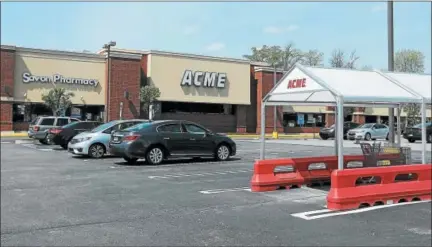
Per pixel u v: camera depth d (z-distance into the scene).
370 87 8.95
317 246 5.72
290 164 10.42
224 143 16.61
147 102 40.75
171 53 43.41
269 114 49.19
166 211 7.86
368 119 57.31
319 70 9.23
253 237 6.16
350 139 37.91
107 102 38.59
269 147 25.45
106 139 18.19
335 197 7.90
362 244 5.78
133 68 41.06
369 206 8.19
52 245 6.00
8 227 6.93
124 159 16.89
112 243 6.01
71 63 39.03
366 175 8.27
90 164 15.54
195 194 9.52
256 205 8.32
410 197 8.77
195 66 44.62
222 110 48.00
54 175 12.69
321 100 9.81
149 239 6.16
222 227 6.71
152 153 15.13
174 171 13.45
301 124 50.47
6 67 36.09
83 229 6.77
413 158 17.81
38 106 38.06
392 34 11.73
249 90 47.84
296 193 9.62
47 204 8.62
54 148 23.83
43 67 37.81
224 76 46.16
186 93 44.16
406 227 6.62
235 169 13.91
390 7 11.71
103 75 40.38
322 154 20.09
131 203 8.61
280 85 9.87
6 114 36.12
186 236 6.26
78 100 39.25
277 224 6.86
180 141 15.58
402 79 9.69
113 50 42.88
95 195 9.51
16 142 29.34
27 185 10.94
